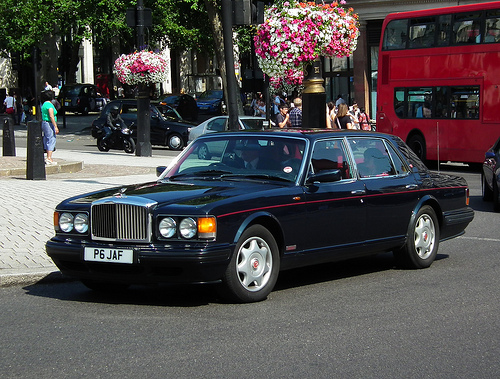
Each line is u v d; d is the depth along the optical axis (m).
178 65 68.06
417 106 26.17
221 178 8.66
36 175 18.45
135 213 7.60
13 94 50.88
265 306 7.79
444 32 25.20
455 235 10.57
